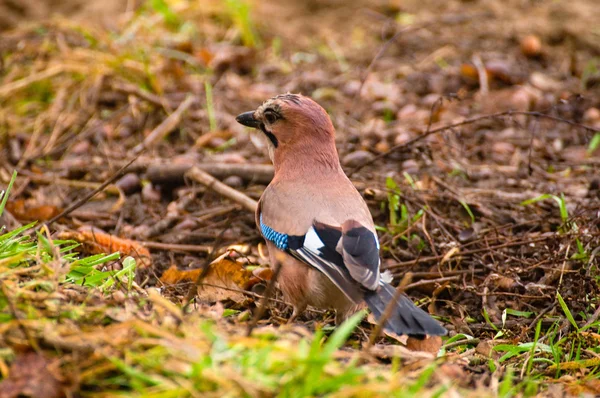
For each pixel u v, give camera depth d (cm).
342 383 553
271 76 1545
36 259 716
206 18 1706
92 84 1420
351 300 704
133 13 1675
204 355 568
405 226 1034
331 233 760
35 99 1438
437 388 602
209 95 1375
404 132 1298
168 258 1009
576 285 890
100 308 648
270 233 812
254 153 1280
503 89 1474
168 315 657
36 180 1209
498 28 1706
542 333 848
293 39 1688
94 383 582
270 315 844
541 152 1295
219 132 1313
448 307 905
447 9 1794
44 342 599
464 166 1227
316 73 1529
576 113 1390
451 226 1038
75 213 1110
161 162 1201
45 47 1509
